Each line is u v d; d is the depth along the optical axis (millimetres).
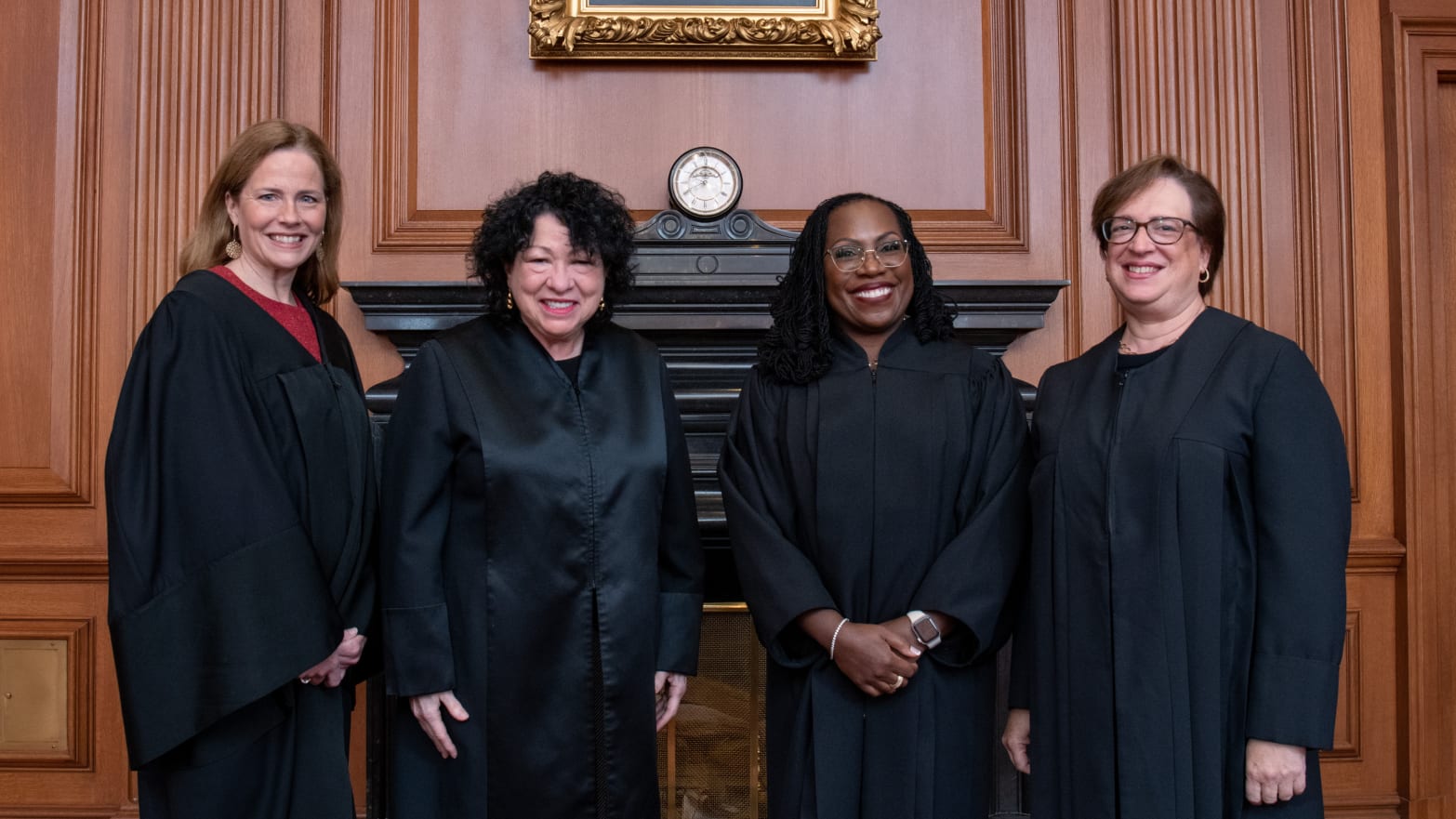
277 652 1710
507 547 1827
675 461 1985
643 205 3014
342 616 1868
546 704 1814
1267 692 1600
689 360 2787
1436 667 2955
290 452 1835
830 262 1949
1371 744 2963
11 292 2891
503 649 1812
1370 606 2984
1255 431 1679
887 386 1940
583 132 3018
